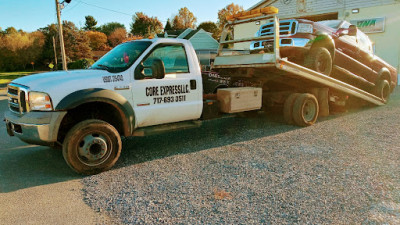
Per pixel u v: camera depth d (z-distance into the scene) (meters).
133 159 5.25
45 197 3.76
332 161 4.80
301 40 7.50
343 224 3.00
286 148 5.59
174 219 3.17
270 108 8.05
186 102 5.64
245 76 7.21
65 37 72.19
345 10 17.92
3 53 68.88
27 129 4.33
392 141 5.82
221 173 4.43
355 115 8.69
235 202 3.51
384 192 3.67
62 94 4.39
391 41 16.64
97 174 4.55
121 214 3.31
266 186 3.92
